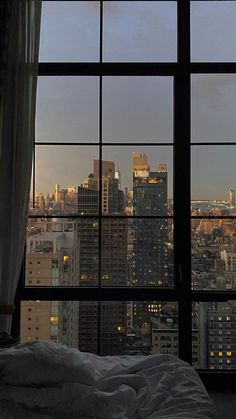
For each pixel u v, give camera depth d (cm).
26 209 247
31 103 250
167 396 144
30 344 139
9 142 246
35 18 251
